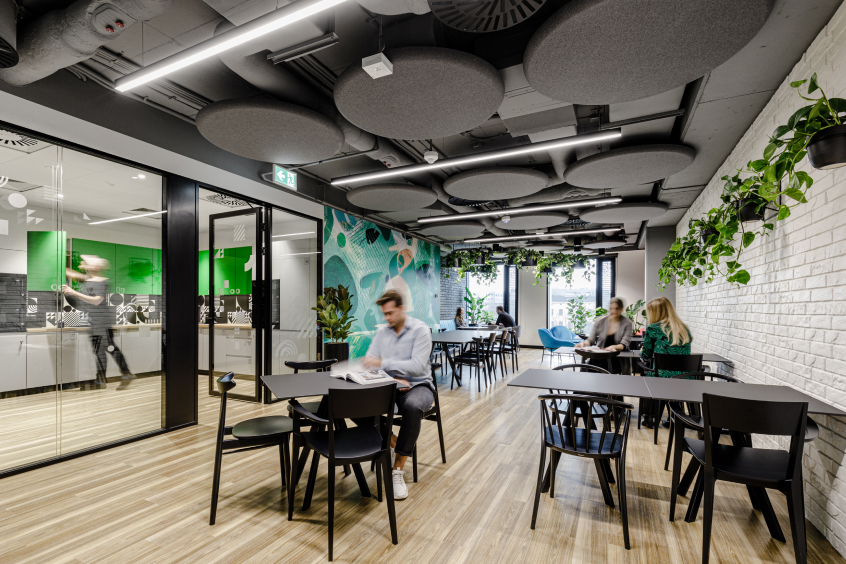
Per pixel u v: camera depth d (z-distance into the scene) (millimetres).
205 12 2807
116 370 3898
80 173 3541
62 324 3607
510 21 2154
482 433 4098
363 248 7602
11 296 3311
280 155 4031
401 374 2980
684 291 6980
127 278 3875
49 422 3639
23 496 2666
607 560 2049
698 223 3938
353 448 2279
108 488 2791
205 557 2041
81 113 3316
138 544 2146
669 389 2611
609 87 2715
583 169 4168
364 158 5504
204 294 6680
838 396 2176
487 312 13234
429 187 6016
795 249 2709
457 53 2441
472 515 2490
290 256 5863
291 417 2773
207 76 3480
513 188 5043
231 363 5750
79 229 3607
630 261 11984
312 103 3463
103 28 2354
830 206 2275
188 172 4152
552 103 3367
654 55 2330
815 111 1681
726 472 1993
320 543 2176
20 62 2607
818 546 2174
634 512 2543
